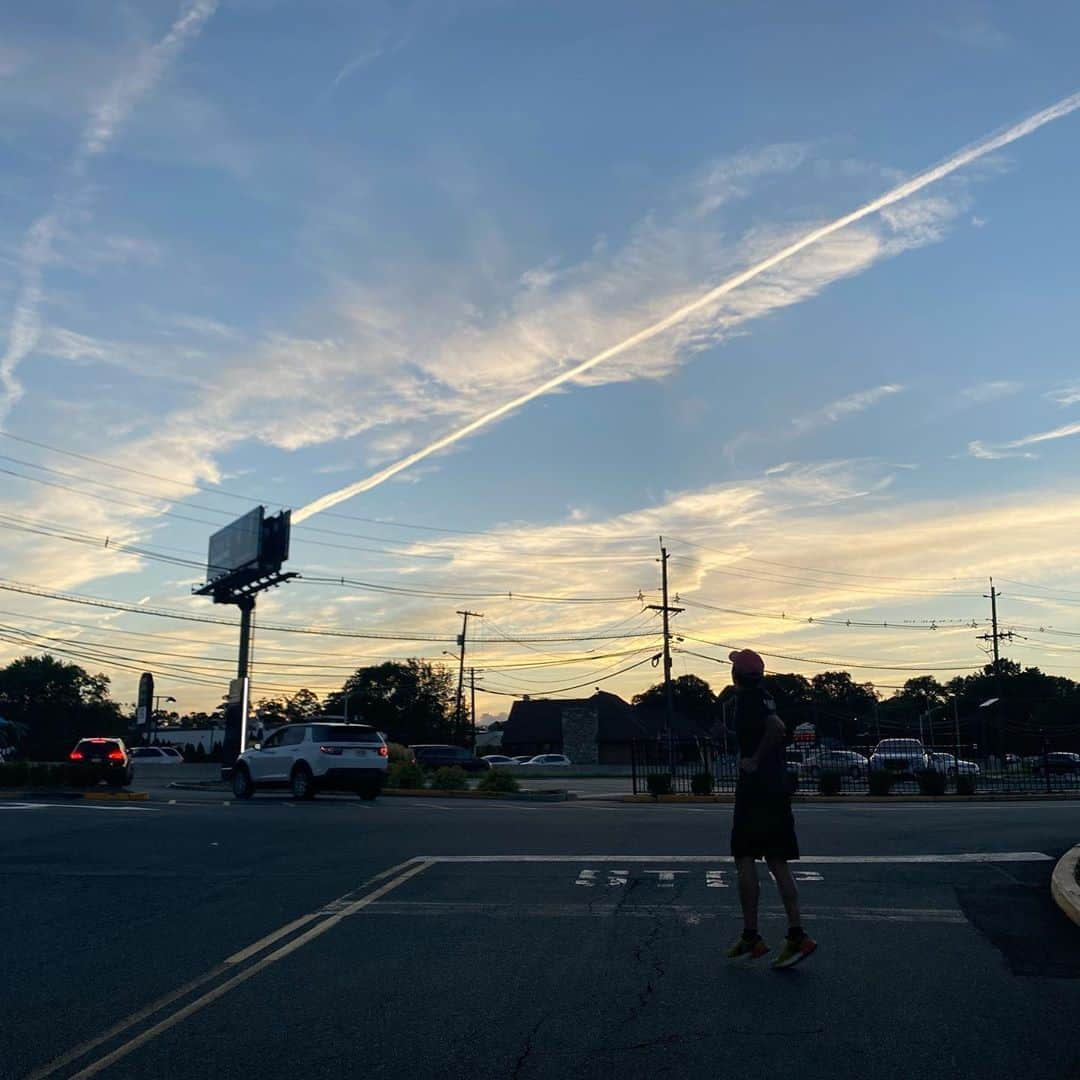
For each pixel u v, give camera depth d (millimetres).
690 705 121812
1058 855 12156
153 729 99250
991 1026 6199
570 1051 5852
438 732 95125
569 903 9734
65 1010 6727
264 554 48031
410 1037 6117
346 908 9672
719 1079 5422
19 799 25266
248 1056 5848
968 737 90625
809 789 31703
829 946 8039
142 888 10836
